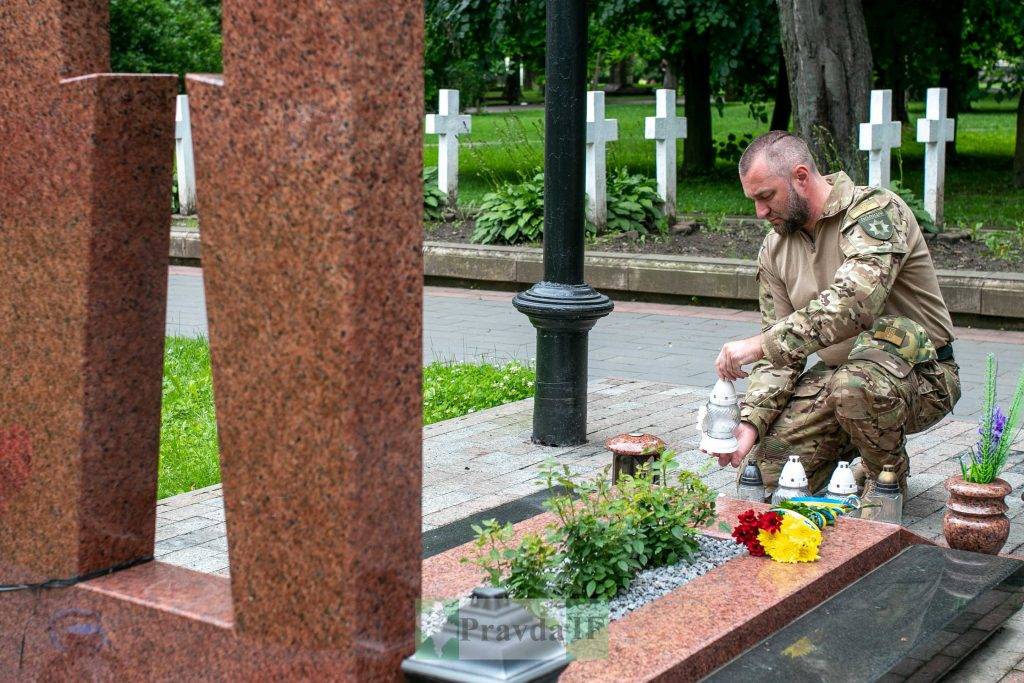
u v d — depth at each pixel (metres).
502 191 13.85
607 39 24.02
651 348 9.77
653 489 4.23
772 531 4.00
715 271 11.60
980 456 4.82
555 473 4.38
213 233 2.84
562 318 6.59
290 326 2.78
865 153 14.41
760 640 3.53
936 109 12.80
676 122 13.73
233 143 2.78
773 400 5.33
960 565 4.21
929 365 5.32
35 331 3.32
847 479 4.89
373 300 2.76
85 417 3.29
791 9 14.27
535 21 19.81
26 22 3.19
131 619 3.20
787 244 5.25
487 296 12.47
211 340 2.88
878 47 19.70
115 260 3.28
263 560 2.90
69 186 3.21
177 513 5.65
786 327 4.78
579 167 6.57
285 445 2.82
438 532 4.73
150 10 21.91
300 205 2.72
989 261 11.77
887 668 3.35
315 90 2.67
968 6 19.98
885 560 4.26
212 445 6.73
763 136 5.10
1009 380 8.38
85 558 3.35
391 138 2.74
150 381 3.42
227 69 2.76
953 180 20.12
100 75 3.13
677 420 7.39
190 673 3.10
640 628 3.42
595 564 3.81
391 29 2.70
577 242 6.64
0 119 3.27
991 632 4.09
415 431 2.90
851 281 4.79
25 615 3.41
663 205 13.80
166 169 3.33
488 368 8.74
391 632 2.90
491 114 39.44
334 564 2.80
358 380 2.74
